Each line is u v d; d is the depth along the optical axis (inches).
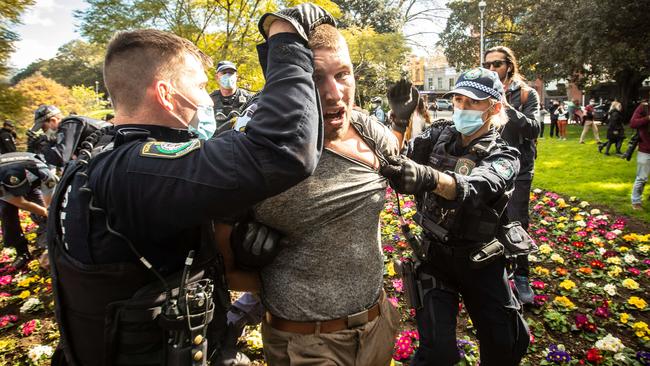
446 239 84.9
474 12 1242.0
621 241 205.0
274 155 42.1
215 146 43.0
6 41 221.6
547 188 331.9
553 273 167.3
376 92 1226.6
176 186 41.9
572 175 375.9
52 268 49.5
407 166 65.9
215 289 55.9
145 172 42.9
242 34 452.4
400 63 1246.3
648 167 248.1
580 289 155.0
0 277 183.8
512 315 88.0
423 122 109.2
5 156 167.3
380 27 1467.8
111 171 44.5
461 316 137.2
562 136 744.3
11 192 163.6
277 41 46.3
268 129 42.1
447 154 93.0
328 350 64.6
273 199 59.9
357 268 66.0
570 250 189.2
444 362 81.0
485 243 85.3
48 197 171.5
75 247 46.4
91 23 391.2
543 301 140.3
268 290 66.7
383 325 71.1
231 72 247.8
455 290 90.1
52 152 145.6
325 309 64.4
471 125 86.7
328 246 63.5
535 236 217.0
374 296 69.2
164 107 49.9
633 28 762.8
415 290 89.6
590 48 788.6
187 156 42.9
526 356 117.3
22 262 199.3
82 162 50.9
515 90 147.7
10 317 145.5
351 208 64.2
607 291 147.5
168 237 46.3
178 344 47.4
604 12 737.6
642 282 161.0
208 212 42.4
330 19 61.1
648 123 243.6
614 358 111.3
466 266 86.4
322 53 59.1
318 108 48.4
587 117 627.5
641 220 236.8
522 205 146.4
